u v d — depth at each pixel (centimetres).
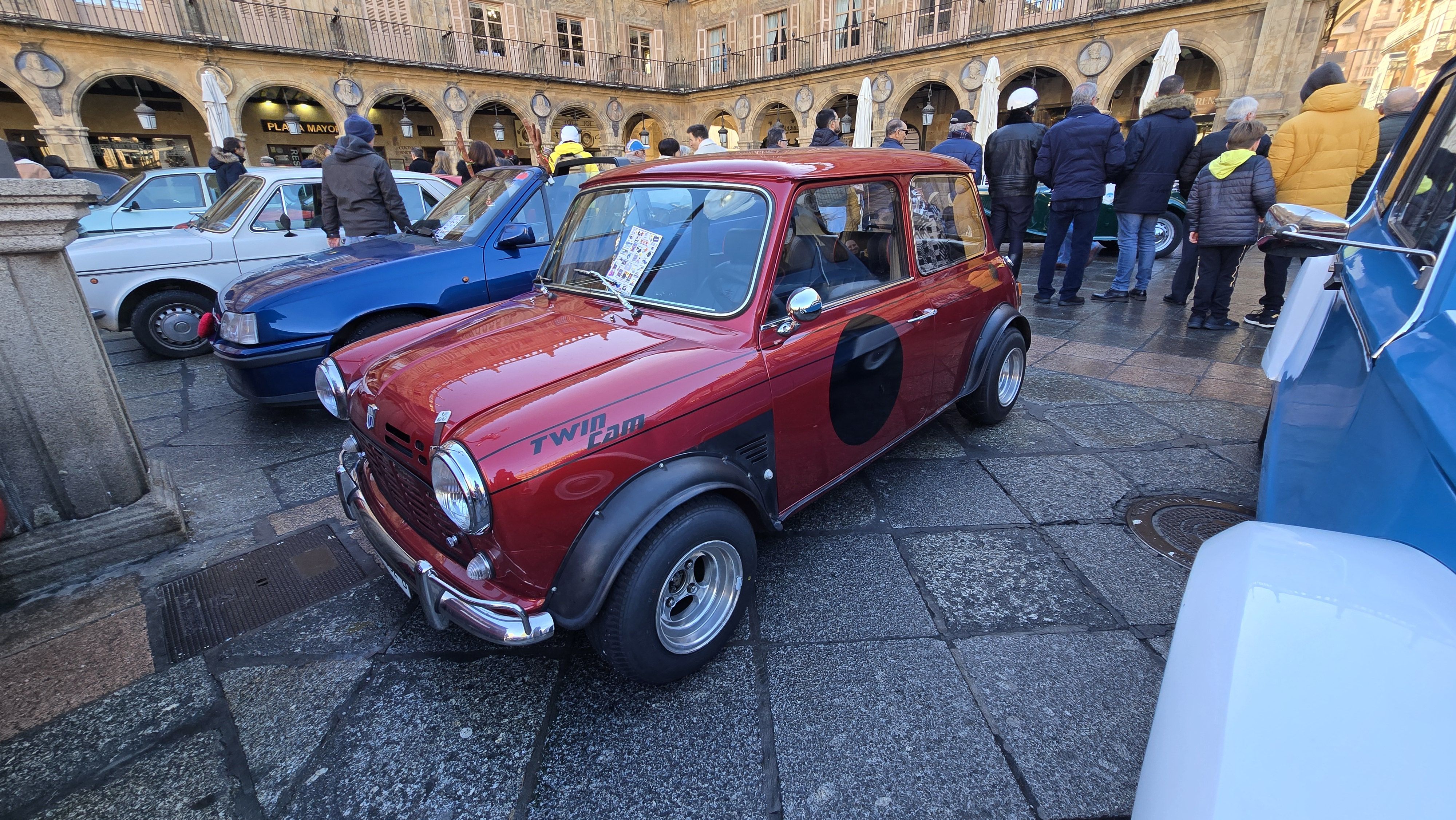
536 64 2347
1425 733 75
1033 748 186
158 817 175
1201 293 582
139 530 291
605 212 282
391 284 412
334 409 258
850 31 2183
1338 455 136
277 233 624
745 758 185
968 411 381
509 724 200
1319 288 235
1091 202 644
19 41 1522
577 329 236
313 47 1933
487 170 518
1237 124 536
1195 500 313
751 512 228
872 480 340
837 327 246
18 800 180
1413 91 638
